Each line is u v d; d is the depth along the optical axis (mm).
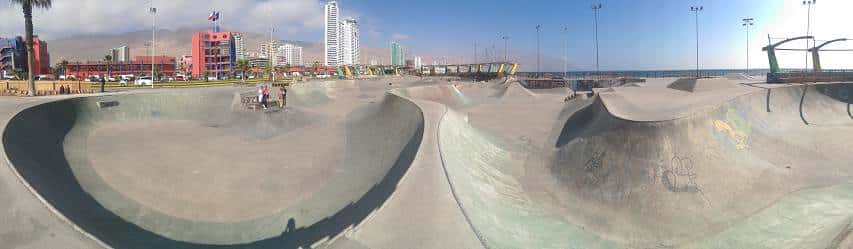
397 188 8148
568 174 12586
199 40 88438
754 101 15289
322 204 10055
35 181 8141
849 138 13961
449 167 9539
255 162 13398
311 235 8180
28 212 6645
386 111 19562
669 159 11250
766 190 10227
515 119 24234
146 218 9211
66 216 6781
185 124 18688
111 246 6555
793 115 15945
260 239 8602
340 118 22047
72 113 15875
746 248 8062
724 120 13023
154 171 11891
